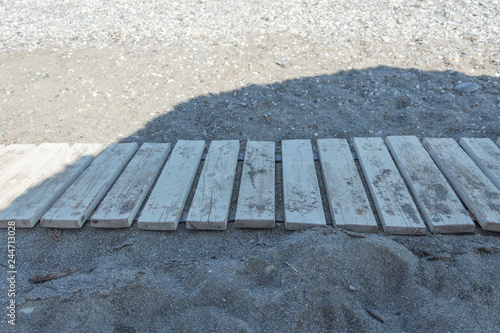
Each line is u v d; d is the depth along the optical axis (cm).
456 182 280
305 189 280
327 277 211
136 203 273
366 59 459
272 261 228
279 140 353
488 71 421
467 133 344
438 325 186
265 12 601
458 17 546
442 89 400
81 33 561
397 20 550
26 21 616
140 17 611
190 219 255
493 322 189
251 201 270
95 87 434
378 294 209
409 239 244
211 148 333
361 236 239
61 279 226
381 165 302
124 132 371
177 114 391
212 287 211
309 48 489
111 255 246
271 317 194
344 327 190
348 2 624
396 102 389
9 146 347
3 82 446
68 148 344
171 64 469
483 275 214
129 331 197
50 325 198
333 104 391
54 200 286
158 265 235
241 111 388
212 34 538
